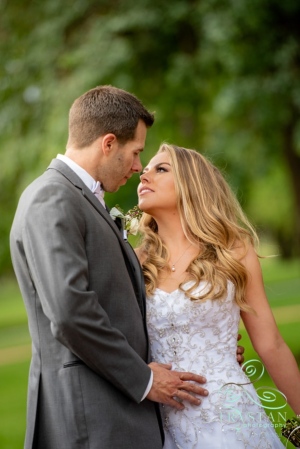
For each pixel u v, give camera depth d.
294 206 11.91
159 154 4.02
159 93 10.66
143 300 3.61
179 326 3.71
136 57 9.96
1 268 10.72
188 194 3.89
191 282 3.75
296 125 10.12
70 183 3.44
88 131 3.54
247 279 3.81
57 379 3.34
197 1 9.68
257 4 9.19
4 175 10.12
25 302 3.42
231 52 9.41
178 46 10.23
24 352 13.84
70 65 9.64
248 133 11.05
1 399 9.16
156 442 3.42
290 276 26.05
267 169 11.27
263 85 9.34
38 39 9.82
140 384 3.34
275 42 9.52
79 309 3.15
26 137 9.70
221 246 3.81
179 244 3.92
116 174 3.61
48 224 3.24
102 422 3.29
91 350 3.21
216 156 11.09
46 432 3.37
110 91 3.60
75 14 9.83
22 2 10.07
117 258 3.46
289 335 11.80
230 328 3.76
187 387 3.55
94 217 3.41
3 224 10.45
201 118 11.68
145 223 4.13
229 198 4.01
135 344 3.47
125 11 9.72
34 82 9.84
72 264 3.20
